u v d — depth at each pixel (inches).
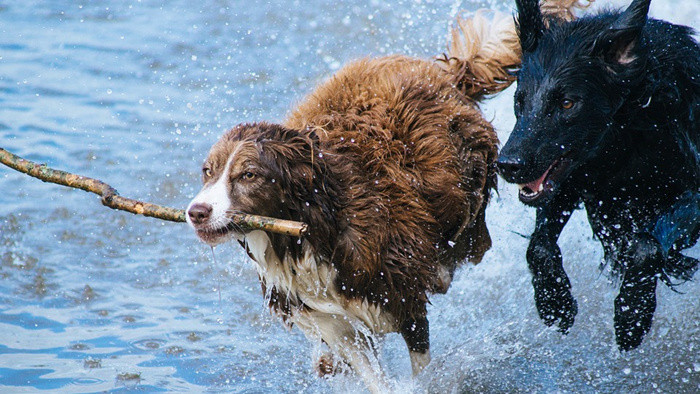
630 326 310.5
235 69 685.9
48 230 441.7
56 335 347.9
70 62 703.1
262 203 269.9
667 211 312.5
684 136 299.6
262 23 802.8
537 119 289.9
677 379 324.5
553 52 295.0
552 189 294.7
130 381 314.7
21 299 376.2
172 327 361.4
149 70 687.7
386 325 303.4
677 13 579.2
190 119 590.9
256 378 325.7
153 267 415.2
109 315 367.9
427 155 303.4
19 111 593.3
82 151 532.4
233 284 404.5
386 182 293.4
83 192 488.4
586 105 288.0
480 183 324.2
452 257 327.3
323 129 300.0
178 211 278.2
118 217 462.6
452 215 307.9
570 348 349.4
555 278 324.5
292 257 285.0
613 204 319.9
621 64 287.6
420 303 302.5
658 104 293.4
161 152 538.3
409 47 691.4
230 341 353.4
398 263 291.7
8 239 427.8
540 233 325.7
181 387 314.3
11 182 492.7
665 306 367.6
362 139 299.1
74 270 406.0
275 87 647.8
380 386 313.1
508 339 356.5
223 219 264.2
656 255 303.0
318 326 310.8
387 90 314.7
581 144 291.0
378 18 773.9
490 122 347.6
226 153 270.1
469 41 362.9
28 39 761.6
